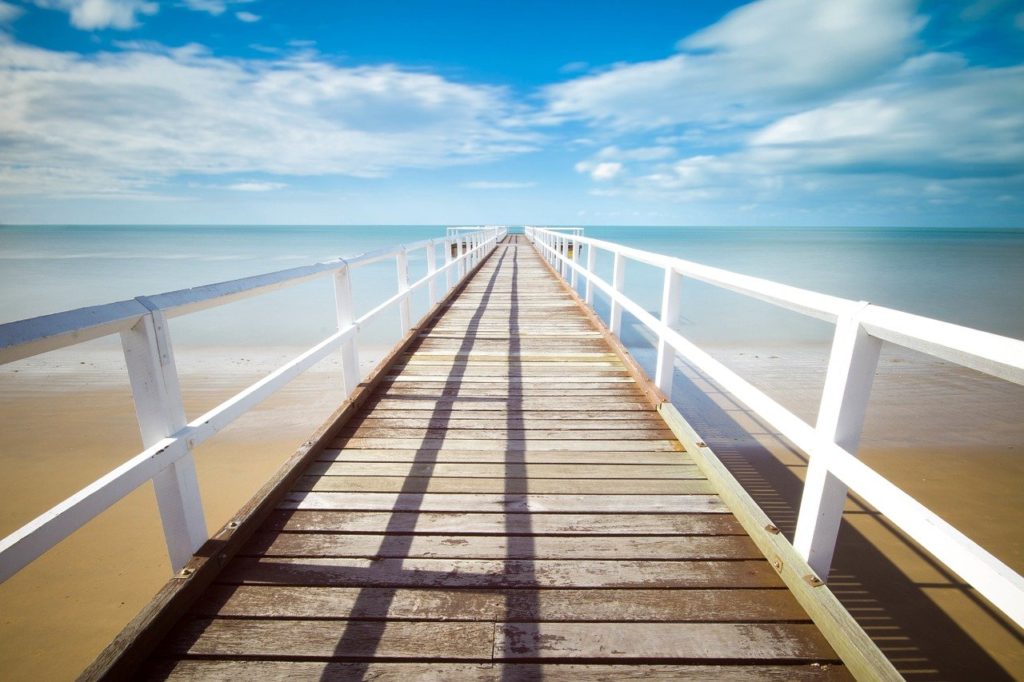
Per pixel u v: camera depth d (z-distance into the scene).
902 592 3.40
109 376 8.85
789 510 4.31
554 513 2.08
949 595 3.38
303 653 1.40
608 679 1.33
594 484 2.32
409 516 2.05
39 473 5.33
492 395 3.51
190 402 7.64
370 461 2.53
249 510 1.90
